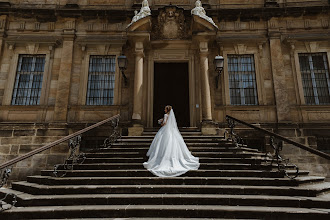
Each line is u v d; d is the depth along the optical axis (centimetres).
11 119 1007
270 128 962
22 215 431
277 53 1039
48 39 1062
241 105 1004
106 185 529
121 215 431
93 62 1084
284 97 993
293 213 412
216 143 761
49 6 1139
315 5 1086
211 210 427
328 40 1027
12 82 1039
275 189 491
